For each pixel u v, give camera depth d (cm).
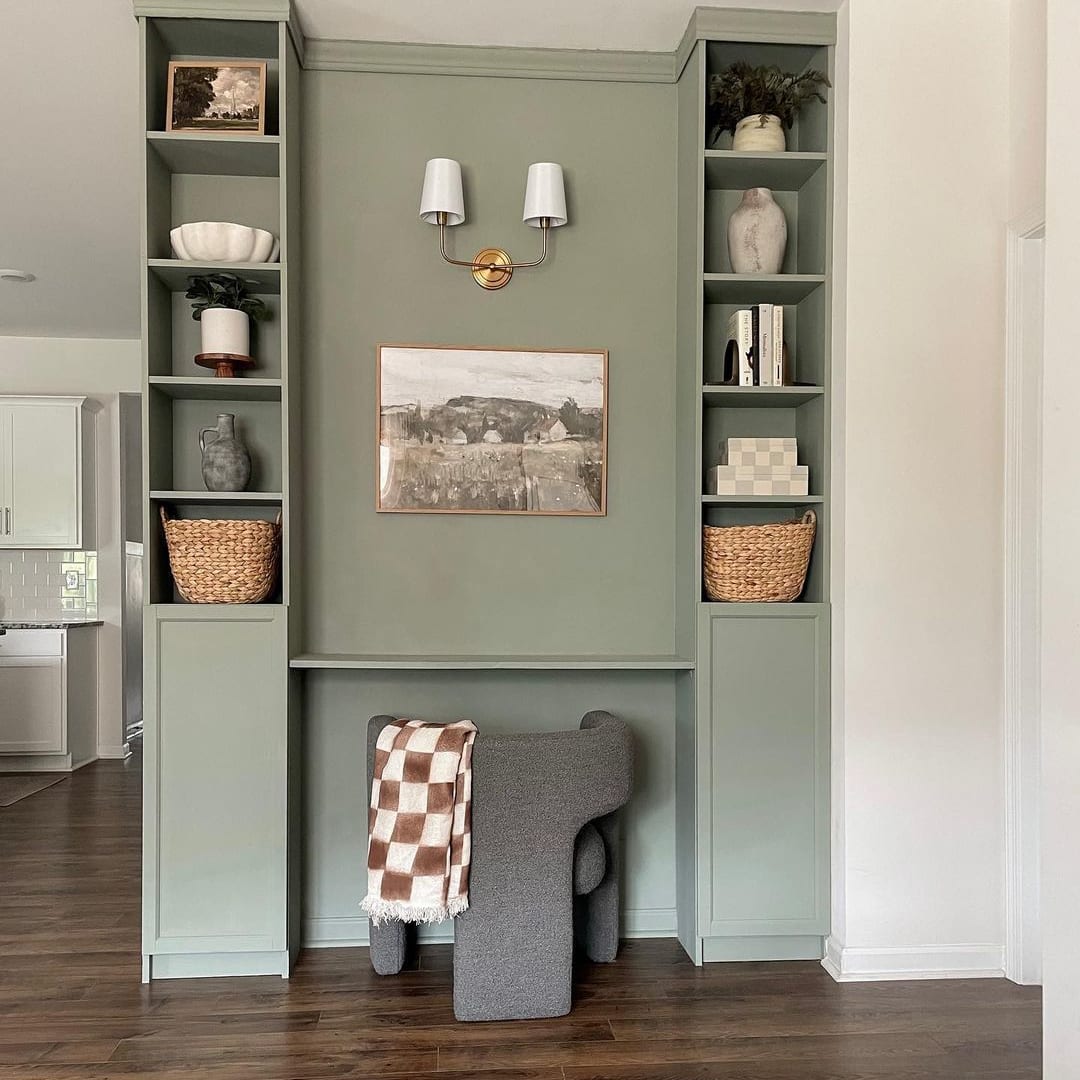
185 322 323
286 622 296
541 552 332
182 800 294
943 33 300
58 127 362
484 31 316
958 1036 261
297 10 302
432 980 296
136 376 677
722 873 307
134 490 721
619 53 330
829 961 306
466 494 328
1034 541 296
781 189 337
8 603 672
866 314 298
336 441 326
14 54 313
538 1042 257
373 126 327
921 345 299
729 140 335
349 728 325
